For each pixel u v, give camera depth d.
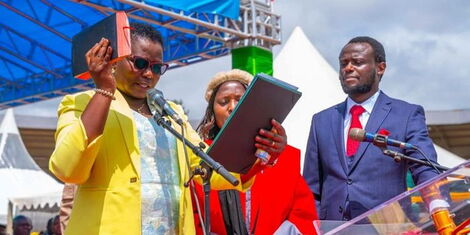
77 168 2.30
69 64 11.58
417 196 2.43
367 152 3.81
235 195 3.56
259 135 2.71
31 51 11.38
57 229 9.15
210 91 3.84
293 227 3.59
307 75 8.69
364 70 3.93
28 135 19.33
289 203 3.66
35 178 12.75
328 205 3.89
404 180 3.79
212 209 3.53
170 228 2.50
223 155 2.69
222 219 3.53
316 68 8.79
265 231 3.55
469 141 18.27
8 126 13.38
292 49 9.09
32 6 9.84
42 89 12.05
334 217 3.84
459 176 2.38
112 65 2.38
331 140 3.98
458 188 2.39
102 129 2.30
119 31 2.26
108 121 2.47
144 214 2.43
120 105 2.53
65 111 2.50
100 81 2.29
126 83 2.59
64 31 10.61
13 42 11.12
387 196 3.72
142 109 2.66
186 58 10.49
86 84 11.49
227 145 2.67
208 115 3.85
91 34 2.37
